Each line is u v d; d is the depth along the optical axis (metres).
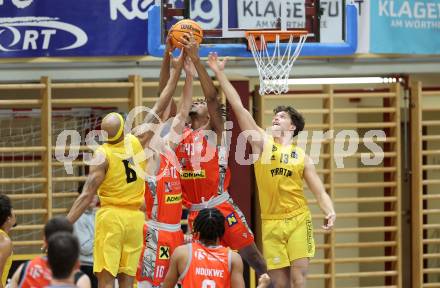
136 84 22.61
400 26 23.55
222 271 14.30
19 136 23.64
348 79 24.72
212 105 17.67
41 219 23.56
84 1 22.41
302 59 23.39
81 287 11.49
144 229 17.14
